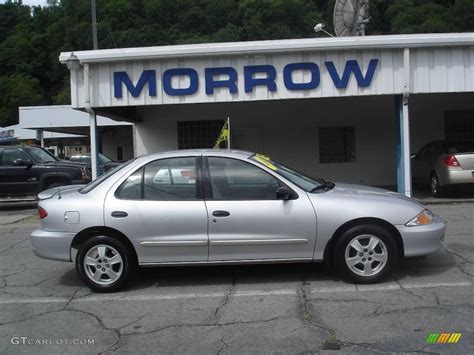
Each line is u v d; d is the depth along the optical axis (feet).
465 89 40.06
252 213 19.12
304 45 39.65
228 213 19.11
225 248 19.22
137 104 41.27
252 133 58.65
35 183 46.42
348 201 19.35
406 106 40.63
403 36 39.47
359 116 57.93
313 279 20.36
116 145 107.86
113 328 15.93
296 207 19.17
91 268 19.60
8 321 16.81
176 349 14.16
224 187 19.57
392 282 19.56
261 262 19.40
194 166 19.83
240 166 19.79
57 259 19.65
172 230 19.20
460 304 16.90
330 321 15.78
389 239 19.11
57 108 91.40
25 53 235.61
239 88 40.93
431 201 42.98
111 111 48.32
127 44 132.26
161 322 16.29
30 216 44.57
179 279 21.09
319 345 14.06
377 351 13.55
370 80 40.14
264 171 19.67
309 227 19.15
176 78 41.19
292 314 16.52
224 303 17.89
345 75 40.22
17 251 28.53
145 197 19.54
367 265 19.25
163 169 19.86
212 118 58.49
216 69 40.86
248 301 17.99
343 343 14.12
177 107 58.49
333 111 58.03
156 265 19.48
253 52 40.14
